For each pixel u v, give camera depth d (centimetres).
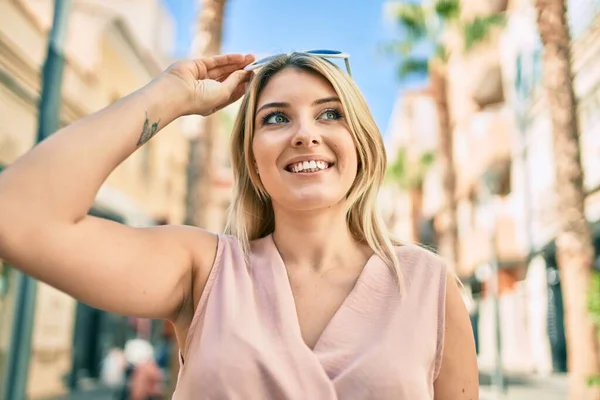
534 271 1722
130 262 130
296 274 153
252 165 168
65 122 1205
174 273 140
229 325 135
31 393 1084
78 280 122
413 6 1647
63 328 1239
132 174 1545
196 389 130
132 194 1547
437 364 144
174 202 1914
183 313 148
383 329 140
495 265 1498
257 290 146
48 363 1166
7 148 973
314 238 157
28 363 475
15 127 998
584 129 1220
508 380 1501
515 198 1786
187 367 135
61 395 1215
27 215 114
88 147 125
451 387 147
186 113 152
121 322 1781
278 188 152
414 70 1731
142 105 137
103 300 127
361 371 131
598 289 614
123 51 1466
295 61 161
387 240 158
